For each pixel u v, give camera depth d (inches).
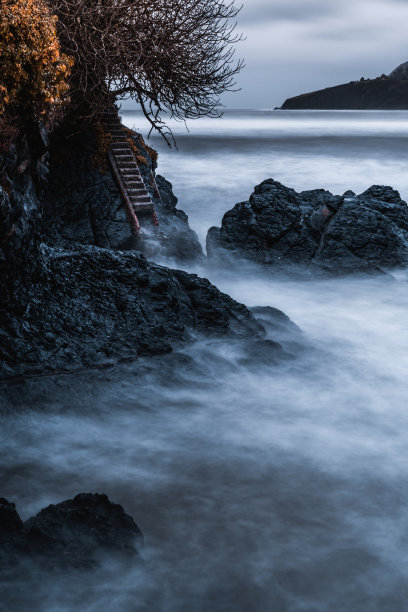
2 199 268.8
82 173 545.6
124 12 493.7
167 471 243.3
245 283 525.3
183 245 573.9
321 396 311.3
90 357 300.5
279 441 267.6
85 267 343.9
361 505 224.1
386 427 283.0
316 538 206.2
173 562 192.4
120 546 180.9
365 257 525.7
